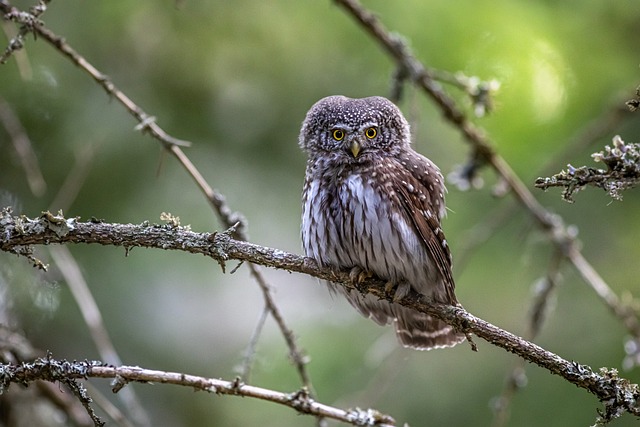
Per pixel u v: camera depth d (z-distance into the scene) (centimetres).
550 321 1307
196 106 1229
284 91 1241
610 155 582
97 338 953
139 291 1263
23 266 1052
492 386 1274
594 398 1240
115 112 1182
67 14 1169
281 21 1222
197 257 1303
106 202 1194
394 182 890
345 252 881
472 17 1188
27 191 1152
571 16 1243
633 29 1250
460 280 1338
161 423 1256
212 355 1334
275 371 1285
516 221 1335
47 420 1016
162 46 1209
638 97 589
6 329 916
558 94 1248
